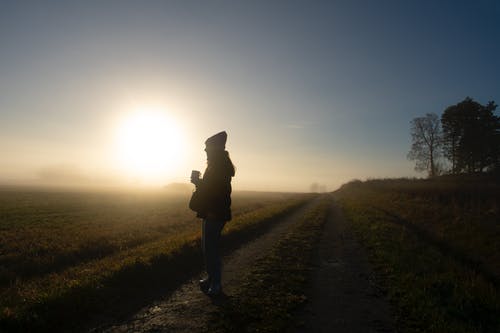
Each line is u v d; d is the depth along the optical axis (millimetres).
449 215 19547
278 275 8328
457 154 71875
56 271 10039
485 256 11352
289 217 25188
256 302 6242
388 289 7344
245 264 9805
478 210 20531
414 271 8500
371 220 19797
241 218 20938
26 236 16047
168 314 5812
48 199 54375
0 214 28531
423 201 28188
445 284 7488
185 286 7609
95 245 13586
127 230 18078
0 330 4812
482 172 65688
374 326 5355
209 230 6598
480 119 68938
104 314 5914
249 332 4988
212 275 6750
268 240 14391
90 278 7223
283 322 5340
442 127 72375
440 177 65812
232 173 6695
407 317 5742
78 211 32812
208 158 6527
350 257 10922
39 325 5137
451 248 12531
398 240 12922
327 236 15477
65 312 5637
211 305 6176
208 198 6469
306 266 9539
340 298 6770
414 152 76062
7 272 9344
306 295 6941
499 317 5793
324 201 49375
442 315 5586
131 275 7758
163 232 18062
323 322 5504
